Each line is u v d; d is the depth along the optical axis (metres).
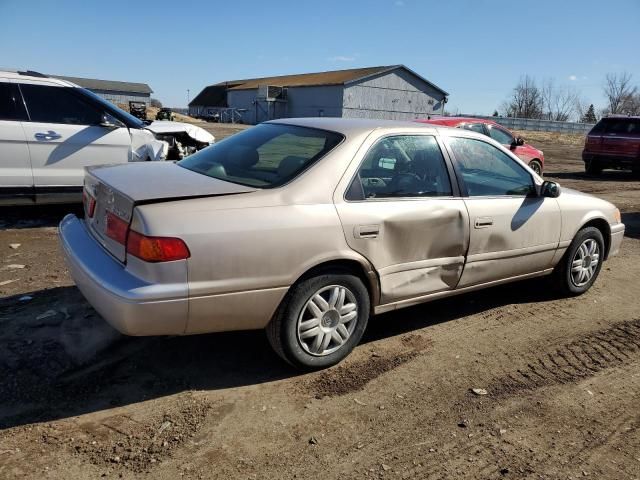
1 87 6.57
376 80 56.41
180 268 2.92
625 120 16.19
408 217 3.73
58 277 4.98
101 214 3.44
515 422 3.20
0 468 2.56
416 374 3.69
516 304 5.10
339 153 3.58
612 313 5.00
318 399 3.31
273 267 3.18
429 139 4.10
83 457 2.68
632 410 3.40
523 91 81.31
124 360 3.59
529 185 4.73
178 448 2.79
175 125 8.15
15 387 3.21
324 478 2.65
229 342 3.93
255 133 4.25
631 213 10.44
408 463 2.79
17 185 6.66
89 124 7.07
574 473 2.79
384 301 3.79
